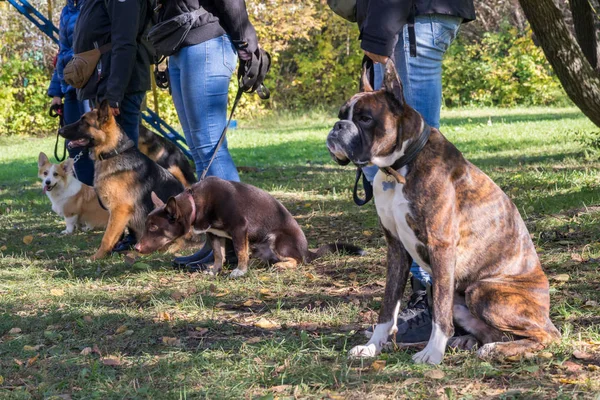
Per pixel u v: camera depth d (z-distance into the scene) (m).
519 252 3.60
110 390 3.32
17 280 5.74
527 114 24.84
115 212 6.78
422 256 3.53
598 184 8.59
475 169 3.60
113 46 6.73
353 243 6.78
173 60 6.04
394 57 4.18
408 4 4.02
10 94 24.14
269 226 5.92
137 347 4.01
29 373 3.63
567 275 4.94
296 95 29.78
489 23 31.84
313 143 18.52
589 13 7.43
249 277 5.59
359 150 3.28
